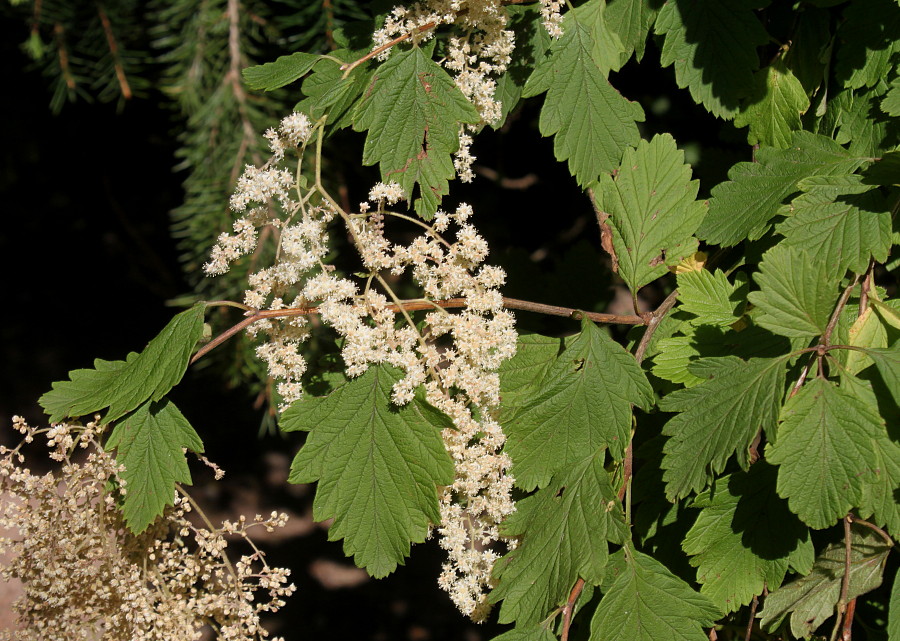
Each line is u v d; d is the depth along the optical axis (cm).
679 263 84
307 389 80
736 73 83
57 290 187
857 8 82
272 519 80
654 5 84
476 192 125
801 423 75
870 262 79
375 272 79
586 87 83
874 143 82
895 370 75
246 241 79
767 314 77
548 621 78
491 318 82
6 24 128
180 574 80
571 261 98
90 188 159
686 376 80
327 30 97
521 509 80
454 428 78
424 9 81
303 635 164
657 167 83
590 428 80
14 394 191
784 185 82
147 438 79
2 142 146
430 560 180
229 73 99
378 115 79
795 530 78
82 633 79
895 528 76
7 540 78
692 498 82
